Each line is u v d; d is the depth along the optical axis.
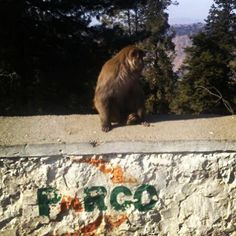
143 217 2.49
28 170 2.44
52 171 2.45
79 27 7.57
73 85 7.35
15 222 2.47
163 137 2.48
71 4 7.35
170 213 2.50
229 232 2.53
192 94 12.23
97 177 2.46
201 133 2.55
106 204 2.48
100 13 7.75
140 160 2.45
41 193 2.46
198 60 12.49
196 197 2.50
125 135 2.52
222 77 12.12
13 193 2.46
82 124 2.72
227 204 2.51
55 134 2.55
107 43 7.46
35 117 2.87
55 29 7.37
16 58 7.12
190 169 2.47
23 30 7.10
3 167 2.44
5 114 7.19
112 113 2.75
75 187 2.46
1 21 6.72
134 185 2.47
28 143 2.42
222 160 2.48
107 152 2.43
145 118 2.88
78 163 2.44
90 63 7.32
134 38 7.70
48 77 7.29
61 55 7.28
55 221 2.48
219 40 14.00
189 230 2.51
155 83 15.12
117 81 2.69
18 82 7.27
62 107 7.48
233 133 2.55
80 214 2.47
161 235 2.51
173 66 15.83
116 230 2.49
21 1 6.76
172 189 2.48
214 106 11.64
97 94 2.69
